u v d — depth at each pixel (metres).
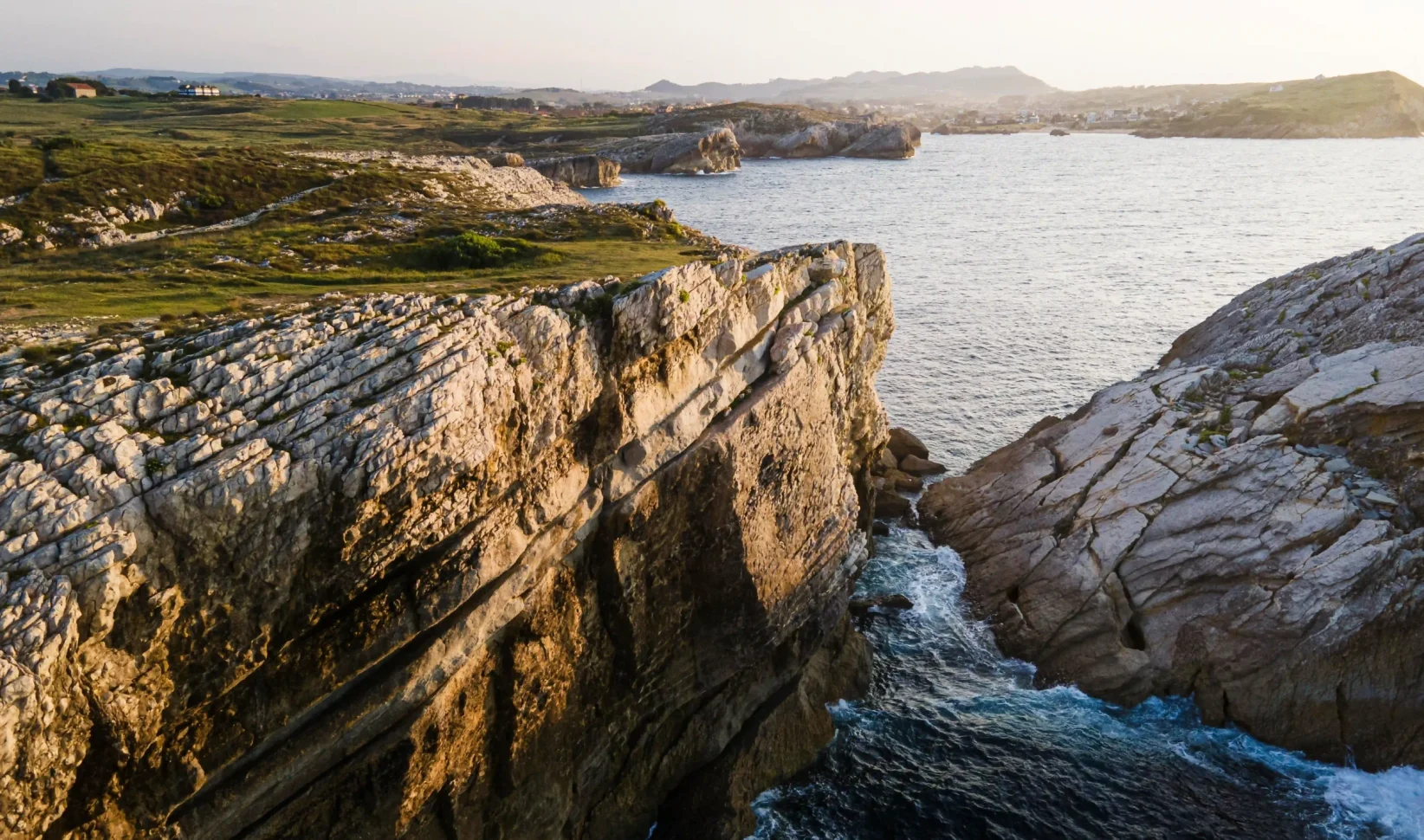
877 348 41.22
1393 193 153.12
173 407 18.20
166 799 17.56
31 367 19.83
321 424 18.73
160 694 16.98
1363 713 28.97
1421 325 38.19
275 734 19.02
